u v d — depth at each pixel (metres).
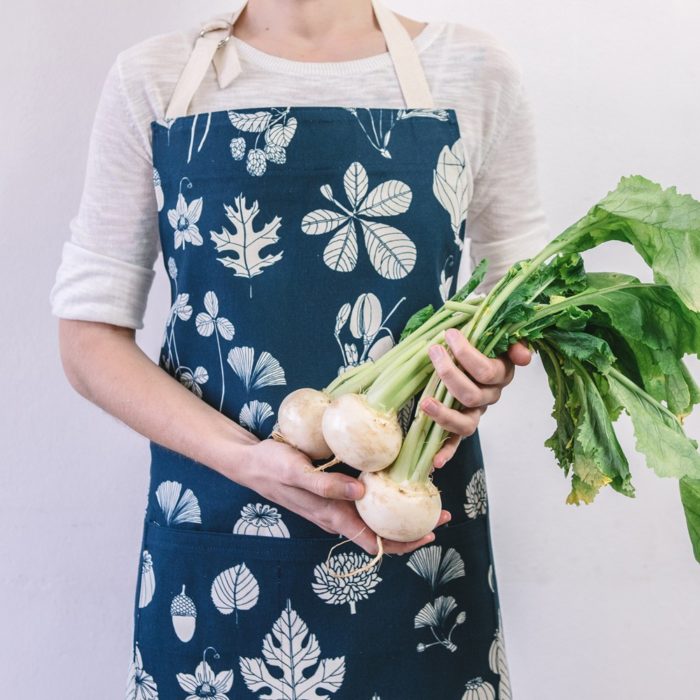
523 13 1.52
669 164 1.55
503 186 1.16
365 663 1.01
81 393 1.11
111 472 1.55
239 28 1.14
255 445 0.95
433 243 1.06
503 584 1.60
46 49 1.50
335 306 1.03
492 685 1.08
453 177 1.07
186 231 1.06
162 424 1.01
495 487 1.59
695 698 1.61
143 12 1.51
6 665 1.56
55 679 1.57
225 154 1.04
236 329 1.03
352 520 0.90
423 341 0.92
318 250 1.03
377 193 1.04
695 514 0.96
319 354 1.02
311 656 1.00
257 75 1.09
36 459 1.54
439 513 0.89
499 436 1.59
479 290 1.22
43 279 1.52
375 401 0.88
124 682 1.58
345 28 1.12
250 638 1.01
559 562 1.60
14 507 1.54
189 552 1.04
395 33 1.11
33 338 1.53
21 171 1.51
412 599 1.03
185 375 1.07
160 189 1.09
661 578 1.61
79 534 1.56
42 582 1.56
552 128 1.54
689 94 1.54
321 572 1.00
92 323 1.11
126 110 1.10
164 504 1.07
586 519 1.60
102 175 1.12
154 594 1.06
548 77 1.53
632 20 1.52
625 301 0.92
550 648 1.61
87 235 1.12
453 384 0.87
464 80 1.10
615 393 0.94
